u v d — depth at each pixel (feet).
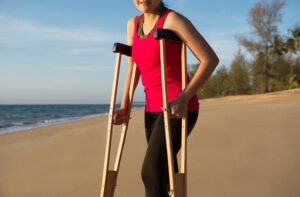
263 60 151.84
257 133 21.29
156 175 7.25
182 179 7.21
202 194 11.29
